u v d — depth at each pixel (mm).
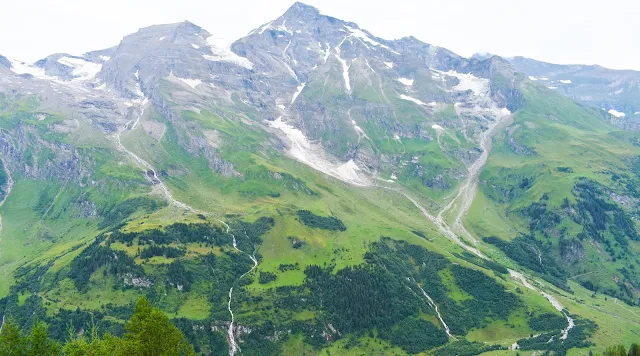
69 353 137375
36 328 133875
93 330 161375
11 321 137625
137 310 128625
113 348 136125
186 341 135000
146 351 123062
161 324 127188
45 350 132375
